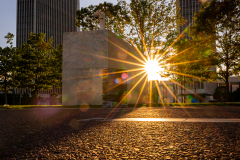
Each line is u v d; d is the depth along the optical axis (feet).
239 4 69.67
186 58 87.20
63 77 68.18
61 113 41.06
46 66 97.71
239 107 54.90
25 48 97.35
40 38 99.50
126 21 98.48
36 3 271.90
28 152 12.56
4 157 11.64
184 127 21.02
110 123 24.63
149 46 98.37
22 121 28.17
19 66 94.07
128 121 26.27
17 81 97.55
